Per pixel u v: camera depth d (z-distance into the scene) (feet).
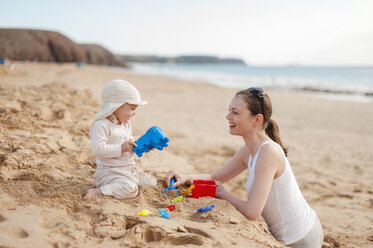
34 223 6.28
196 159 20.74
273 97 63.10
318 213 13.16
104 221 6.76
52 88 23.22
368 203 14.37
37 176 8.73
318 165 20.95
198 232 6.79
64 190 7.97
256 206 7.44
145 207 7.93
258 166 7.38
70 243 5.87
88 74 78.23
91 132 8.20
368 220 12.41
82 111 18.22
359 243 10.27
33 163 9.70
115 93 7.99
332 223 12.10
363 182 17.56
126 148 7.95
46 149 11.09
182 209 7.95
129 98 8.05
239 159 9.17
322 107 51.57
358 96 73.77
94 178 8.95
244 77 148.66
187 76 137.39
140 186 8.85
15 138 11.68
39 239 5.77
